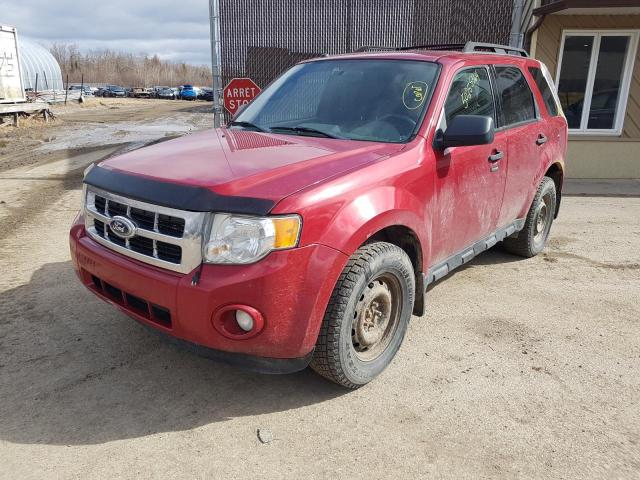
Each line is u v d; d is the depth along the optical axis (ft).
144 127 68.18
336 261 8.67
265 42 30.07
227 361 8.71
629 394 10.34
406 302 10.74
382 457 8.54
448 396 10.16
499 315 13.64
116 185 9.33
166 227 8.58
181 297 8.29
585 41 30.89
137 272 8.80
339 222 8.73
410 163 10.36
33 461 8.25
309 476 8.11
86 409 9.54
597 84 31.63
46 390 10.05
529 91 15.80
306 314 8.52
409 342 12.16
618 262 17.78
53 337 11.96
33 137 54.49
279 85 14.16
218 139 11.47
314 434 9.05
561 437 9.07
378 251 9.59
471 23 29.55
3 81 62.69
